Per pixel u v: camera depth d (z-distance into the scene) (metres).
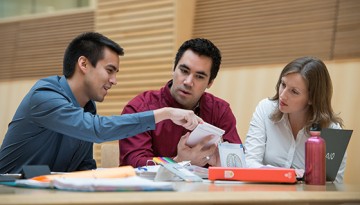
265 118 3.00
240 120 4.65
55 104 2.30
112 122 2.24
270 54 4.66
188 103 2.81
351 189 1.89
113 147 2.98
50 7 6.23
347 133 2.36
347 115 4.12
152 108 2.83
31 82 6.07
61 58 5.92
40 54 6.10
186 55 2.72
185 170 2.08
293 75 2.71
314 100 2.74
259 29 4.78
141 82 5.22
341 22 4.32
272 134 2.96
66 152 2.60
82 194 1.28
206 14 5.13
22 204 1.19
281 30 4.64
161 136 2.79
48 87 2.39
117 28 5.46
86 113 2.29
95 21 5.69
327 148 2.33
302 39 4.51
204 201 1.32
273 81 4.55
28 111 2.40
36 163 2.52
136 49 5.30
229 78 4.83
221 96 4.83
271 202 1.45
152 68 5.16
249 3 4.89
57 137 2.54
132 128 2.26
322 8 4.45
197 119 2.34
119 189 1.40
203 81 2.73
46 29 6.12
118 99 5.36
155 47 5.17
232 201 1.35
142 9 5.31
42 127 2.44
